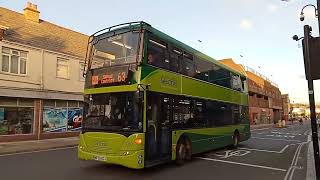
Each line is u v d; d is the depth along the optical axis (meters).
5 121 20.27
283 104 114.06
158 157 10.20
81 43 27.56
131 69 9.73
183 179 9.47
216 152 16.02
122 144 9.44
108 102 10.02
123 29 10.34
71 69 24.97
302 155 15.65
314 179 9.50
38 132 22.17
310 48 7.96
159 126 10.33
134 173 10.12
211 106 14.41
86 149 10.19
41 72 22.55
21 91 21.05
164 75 10.77
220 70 15.77
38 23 24.84
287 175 10.47
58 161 12.33
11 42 20.70
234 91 17.53
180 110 11.73
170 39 11.43
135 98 9.51
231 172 10.77
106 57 10.44
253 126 57.47
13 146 17.41
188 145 12.28
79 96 25.44
